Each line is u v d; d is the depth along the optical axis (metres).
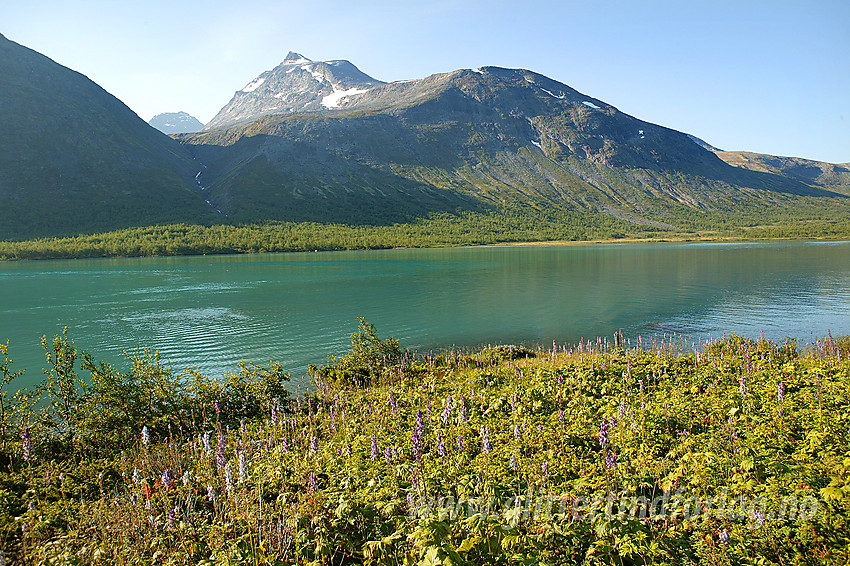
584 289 71.44
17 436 16.38
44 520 10.95
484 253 171.12
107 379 19.25
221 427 18.50
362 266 120.81
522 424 14.62
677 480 10.80
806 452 11.74
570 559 8.52
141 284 87.25
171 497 11.72
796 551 8.23
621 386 19.84
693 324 46.03
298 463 13.26
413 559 8.51
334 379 26.33
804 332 41.50
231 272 109.06
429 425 16.14
